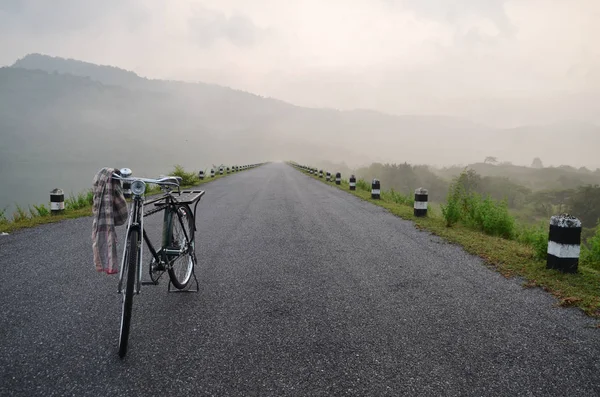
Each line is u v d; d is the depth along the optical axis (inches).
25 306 144.9
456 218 329.7
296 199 554.3
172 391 90.8
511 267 201.0
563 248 191.0
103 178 119.4
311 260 216.8
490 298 157.1
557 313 141.6
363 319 134.7
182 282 162.6
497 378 97.2
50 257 218.7
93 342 116.3
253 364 103.6
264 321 132.7
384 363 104.4
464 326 129.3
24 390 90.7
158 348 112.7
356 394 89.8
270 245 254.7
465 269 199.9
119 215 125.7
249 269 197.8
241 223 340.5
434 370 101.0
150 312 140.7
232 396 88.9
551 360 106.8
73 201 465.1
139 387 92.4
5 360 104.7
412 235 292.0
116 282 174.9
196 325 129.3
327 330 125.5
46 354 108.4
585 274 188.5
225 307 145.9
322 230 310.2
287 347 113.5
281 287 169.8
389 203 506.0
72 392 90.2
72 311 140.6
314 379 96.2
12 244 252.4
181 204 155.0
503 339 119.8
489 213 315.9
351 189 753.6
